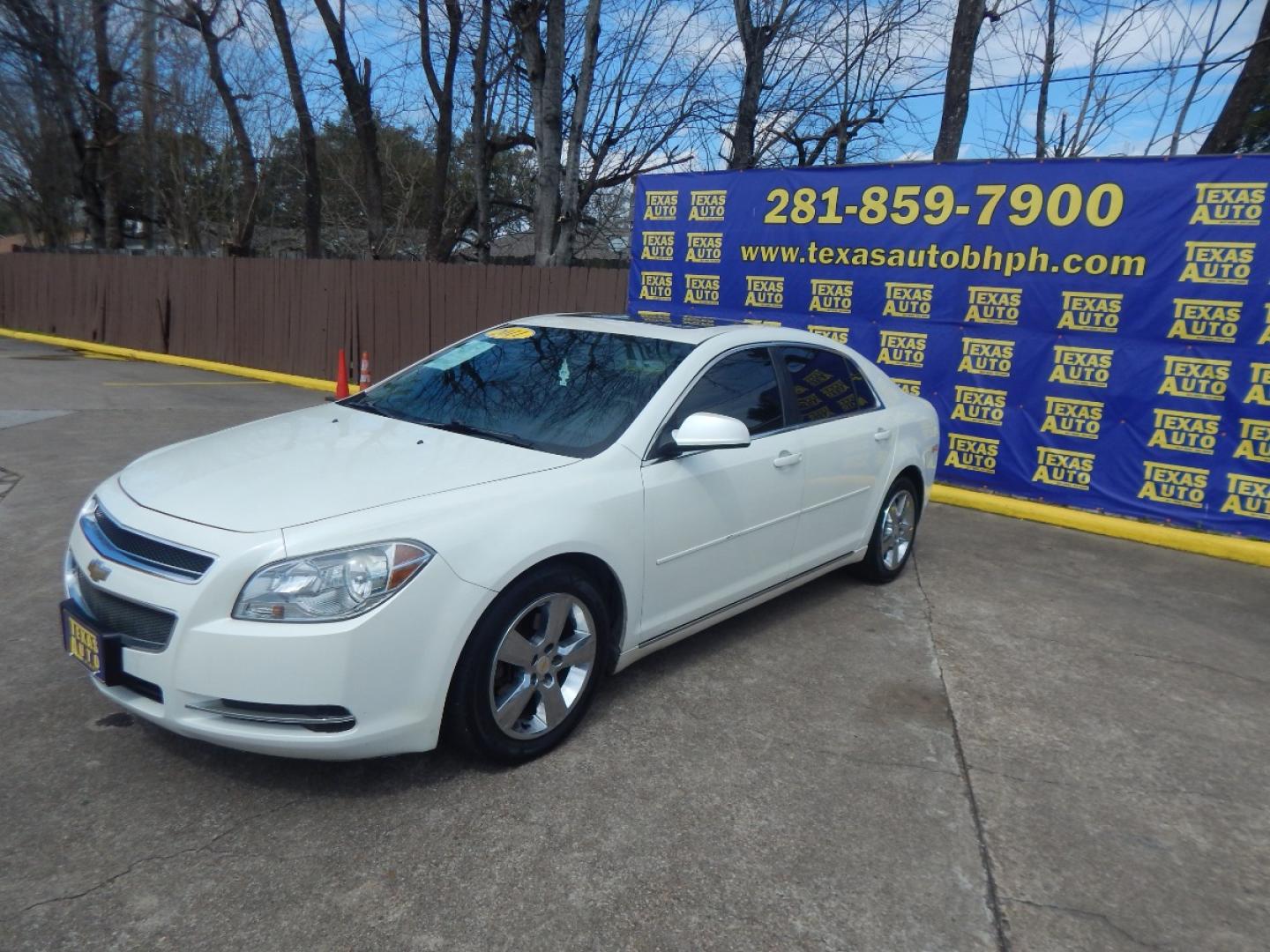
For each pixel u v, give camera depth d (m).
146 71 21.59
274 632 2.72
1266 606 5.71
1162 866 2.97
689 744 3.54
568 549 3.28
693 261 9.29
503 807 3.06
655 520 3.69
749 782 3.30
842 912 2.65
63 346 18.00
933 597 5.48
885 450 5.27
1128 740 3.80
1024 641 4.85
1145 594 5.80
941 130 10.98
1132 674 4.49
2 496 6.35
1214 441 6.96
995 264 7.67
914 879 2.82
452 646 2.96
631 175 18.59
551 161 12.48
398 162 26.28
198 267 15.34
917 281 8.04
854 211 8.26
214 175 24.88
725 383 4.27
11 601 4.52
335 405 4.46
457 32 16.66
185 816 2.91
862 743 3.63
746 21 15.48
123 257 16.72
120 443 8.31
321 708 2.79
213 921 2.47
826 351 5.16
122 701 2.94
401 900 2.59
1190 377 7.00
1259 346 6.71
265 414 10.48
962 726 3.83
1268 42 9.35
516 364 4.37
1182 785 3.46
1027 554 6.56
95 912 2.48
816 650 4.55
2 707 3.50
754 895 2.70
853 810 3.17
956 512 7.75
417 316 12.52
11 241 41.28
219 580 2.75
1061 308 7.45
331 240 29.31
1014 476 7.83
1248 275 6.69
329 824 2.91
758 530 4.30
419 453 3.53
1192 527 7.09
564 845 2.87
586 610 3.45
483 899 2.62
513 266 11.38
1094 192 7.18
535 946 2.45
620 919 2.57
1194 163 6.78
